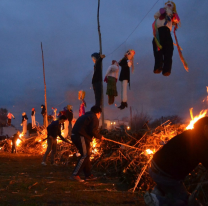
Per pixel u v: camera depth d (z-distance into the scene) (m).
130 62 6.39
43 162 7.73
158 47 4.54
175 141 2.57
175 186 2.61
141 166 4.61
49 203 3.61
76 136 5.34
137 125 7.71
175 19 4.76
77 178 5.20
